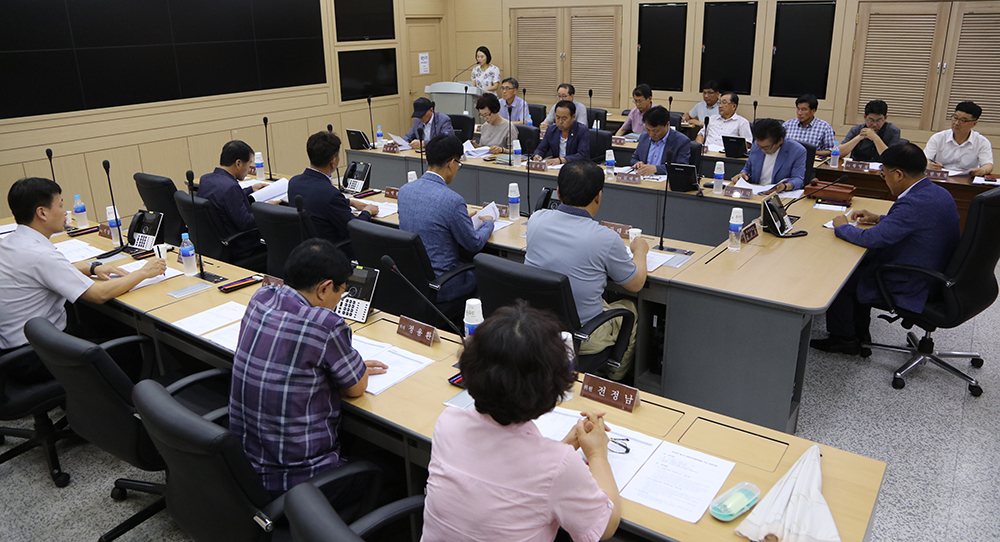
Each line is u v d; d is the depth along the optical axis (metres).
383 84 8.24
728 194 4.21
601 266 2.50
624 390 1.81
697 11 7.04
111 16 5.63
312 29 7.26
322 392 1.78
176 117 6.23
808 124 5.66
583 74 7.96
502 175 5.21
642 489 1.48
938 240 3.04
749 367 2.66
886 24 6.19
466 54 8.87
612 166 4.96
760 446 1.63
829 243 3.21
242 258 3.92
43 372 2.54
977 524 2.27
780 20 6.65
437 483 1.23
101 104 5.69
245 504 1.54
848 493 1.44
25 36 5.15
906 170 3.05
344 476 1.67
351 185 4.61
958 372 3.17
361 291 2.46
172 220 4.13
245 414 1.77
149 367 2.69
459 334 2.17
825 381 3.27
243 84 6.73
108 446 2.07
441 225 3.07
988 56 5.82
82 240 3.61
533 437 1.20
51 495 2.51
